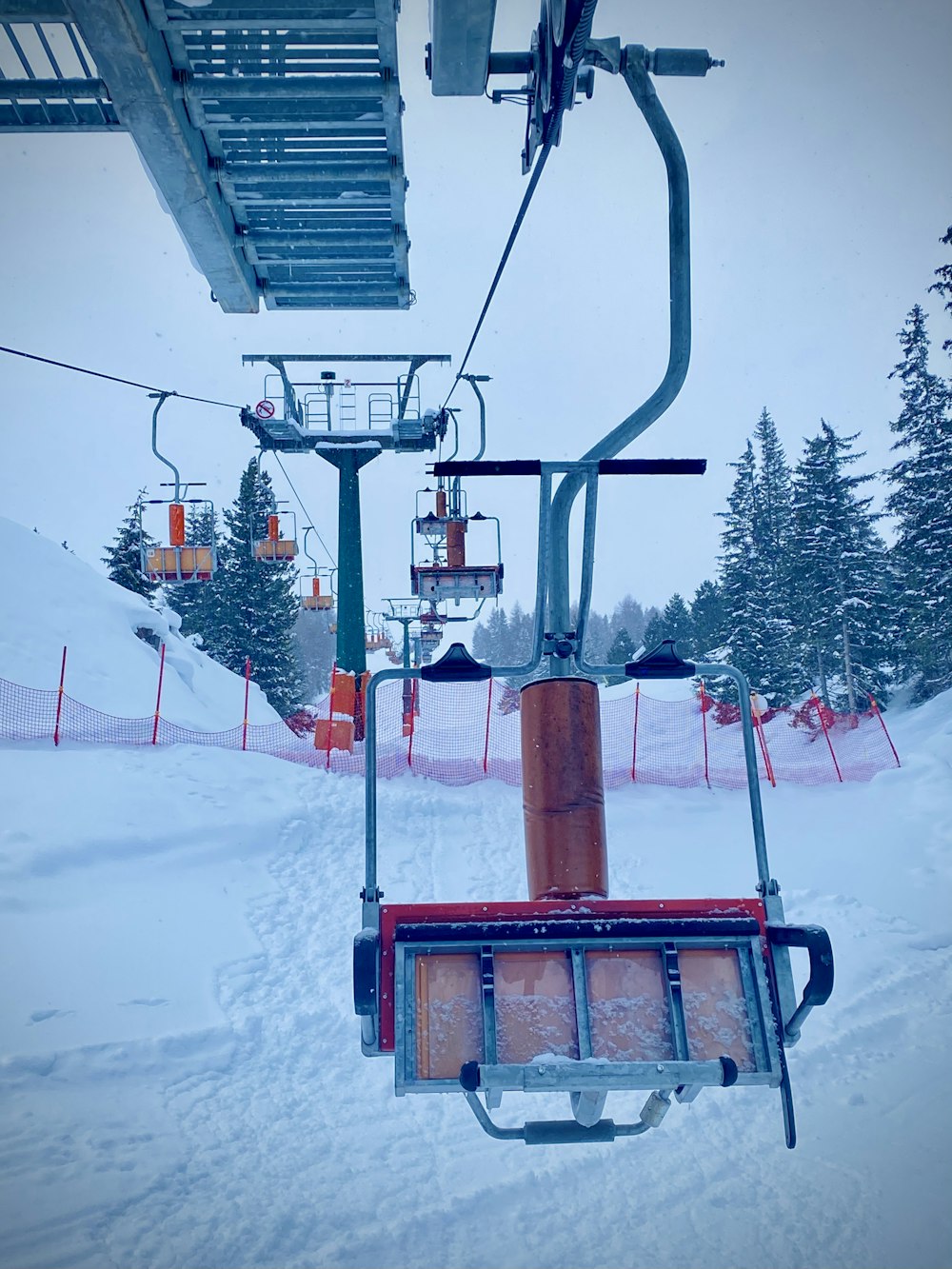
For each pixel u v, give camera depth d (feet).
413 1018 9.43
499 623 458.09
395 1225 16.46
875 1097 21.65
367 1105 22.43
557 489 11.20
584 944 9.71
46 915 31.55
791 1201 16.99
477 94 16.28
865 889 39.70
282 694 146.61
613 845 45.55
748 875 41.86
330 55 18.29
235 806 44.45
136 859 37.40
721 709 94.22
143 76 16.90
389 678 10.82
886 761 64.54
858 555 111.65
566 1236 16.12
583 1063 9.05
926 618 96.99
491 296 25.66
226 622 150.41
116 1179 17.62
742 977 9.85
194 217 20.98
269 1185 17.93
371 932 9.48
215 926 33.04
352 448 62.54
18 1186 16.97
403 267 24.39
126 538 152.97
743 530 129.18
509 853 44.68
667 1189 17.76
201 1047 24.57
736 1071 9.12
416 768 57.16
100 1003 26.03
